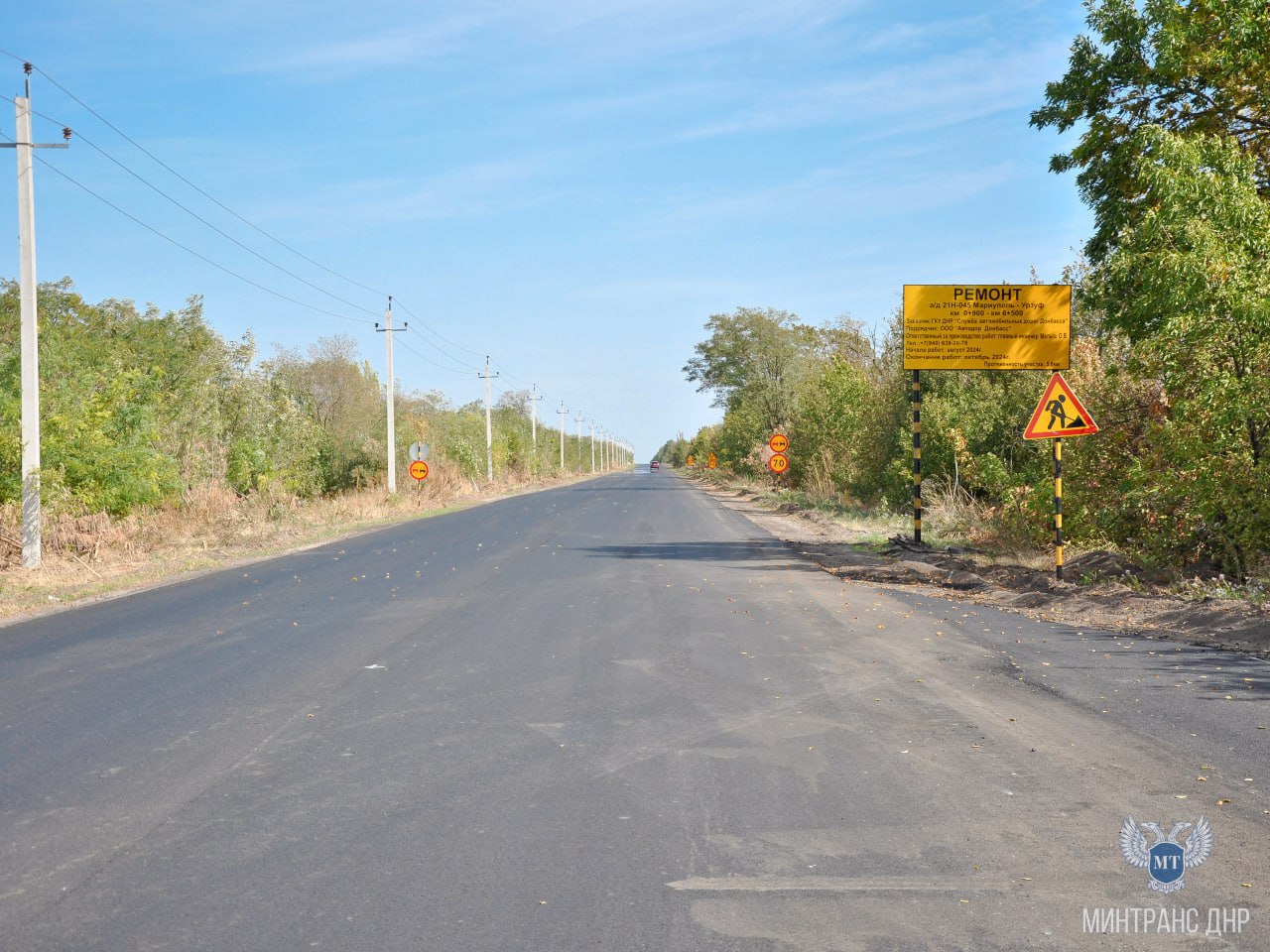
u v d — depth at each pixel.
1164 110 18.22
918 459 20.81
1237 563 14.66
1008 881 4.47
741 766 6.25
